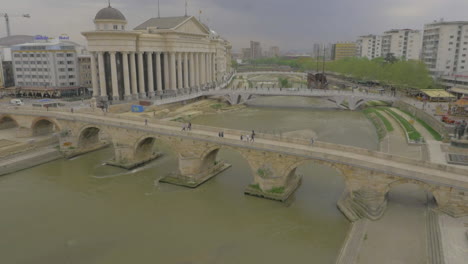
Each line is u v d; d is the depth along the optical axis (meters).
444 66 152.12
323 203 53.50
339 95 136.62
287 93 140.75
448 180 42.78
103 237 45.91
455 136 71.31
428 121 94.81
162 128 66.75
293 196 55.91
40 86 142.75
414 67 139.62
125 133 70.38
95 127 75.56
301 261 40.16
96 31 111.62
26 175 68.12
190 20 146.50
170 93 140.25
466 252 36.38
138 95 127.38
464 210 42.56
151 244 44.12
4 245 44.34
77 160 76.19
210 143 59.69
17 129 87.25
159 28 138.25
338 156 49.34
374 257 38.25
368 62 184.50
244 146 56.53
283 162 53.88
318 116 123.81
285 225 47.91
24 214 52.22
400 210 46.88
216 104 141.50
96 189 61.00
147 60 130.00
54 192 60.19
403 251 38.81
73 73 144.62
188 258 41.16
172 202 55.41
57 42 157.00
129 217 51.06
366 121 114.56
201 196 57.19
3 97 140.62
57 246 44.03
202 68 160.38
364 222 44.94
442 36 150.00
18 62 145.38
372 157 51.53
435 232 40.38
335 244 43.41
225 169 68.31
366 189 48.19
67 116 79.38
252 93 143.25
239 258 40.94
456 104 91.88
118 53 120.88
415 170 46.38
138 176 66.38
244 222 48.97
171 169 69.56
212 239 45.00
